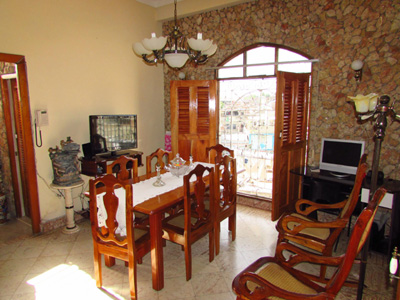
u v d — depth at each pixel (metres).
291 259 1.75
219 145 3.52
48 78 3.21
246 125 4.25
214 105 4.12
